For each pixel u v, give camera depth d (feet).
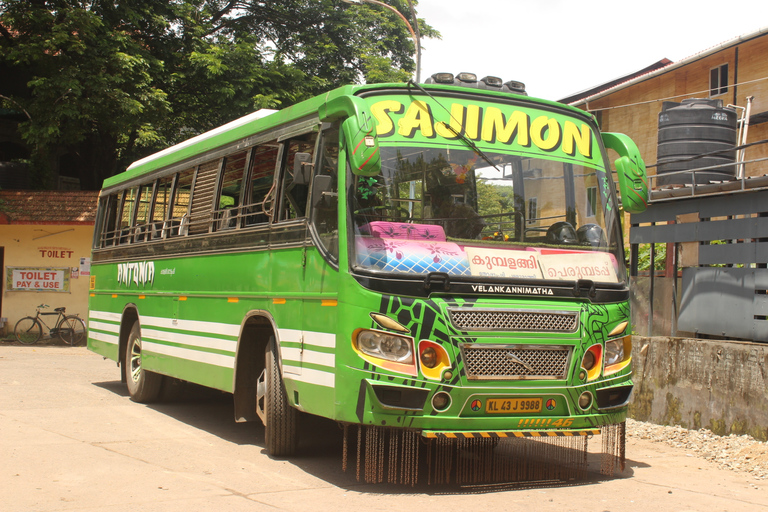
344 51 78.28
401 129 19.27
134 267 34.19
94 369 46.37
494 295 18.45
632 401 29.50
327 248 19.25
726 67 68.80
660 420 28.17
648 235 36.17
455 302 17.98
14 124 85.46
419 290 17.88
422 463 21.81
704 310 32.42
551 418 18.52
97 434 25.41
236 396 24.03
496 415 18.06
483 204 19.48
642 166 21.20
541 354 18.54
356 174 17.74
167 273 30.35
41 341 65.00
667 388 28.04
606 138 22.17
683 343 27.55
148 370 32.19
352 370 17.79
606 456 21.16
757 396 24.29
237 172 25.53
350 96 18.28
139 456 22.15
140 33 69.26
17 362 48.70
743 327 30.30
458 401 17.67
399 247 18.26
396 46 80.59
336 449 23.94
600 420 19.26
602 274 20.10
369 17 78.38
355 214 18.44
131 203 35.88
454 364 17.65
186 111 72.28
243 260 24.14
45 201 65.46
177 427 27.61
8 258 67.36
